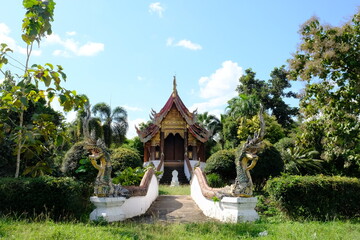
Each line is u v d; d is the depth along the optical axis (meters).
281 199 9.17
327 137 11.98
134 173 14.66
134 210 10.66
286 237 6.64
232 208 9.01
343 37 10.93
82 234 6.43
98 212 8.71
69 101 9.86
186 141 31.89
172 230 7.66
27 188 8.46
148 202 12.70
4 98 9.67
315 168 20.61
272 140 30.00
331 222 8.34
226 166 15.97
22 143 10.55
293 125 42.72
